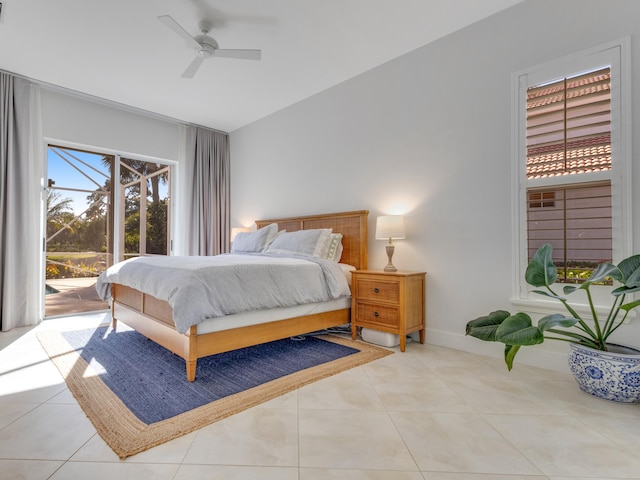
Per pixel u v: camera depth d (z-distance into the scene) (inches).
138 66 132.0
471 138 109.9
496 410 70.0
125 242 179.2
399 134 128.6
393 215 119.0
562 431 62.2
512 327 76.0
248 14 103.9
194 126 196.2
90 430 61.6
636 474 50.4
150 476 49.4
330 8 101.6
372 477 49.7
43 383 82.1
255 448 56.6
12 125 136.6
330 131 153.5
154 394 76.5
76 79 141.7
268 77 142.8
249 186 197.8
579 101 90.3
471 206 109.6
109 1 97.0
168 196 195.8
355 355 105.2
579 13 90.2
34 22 105.6
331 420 65.8
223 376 87.7
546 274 79.6
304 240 134.6
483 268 106.7
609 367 72.5
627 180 82.6
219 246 204.7
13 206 136.5
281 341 121.8
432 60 119.4
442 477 49.8
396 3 99.7
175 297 82.3
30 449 55.7
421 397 75.9
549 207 95.0
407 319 110.4
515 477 49.8
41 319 147.7
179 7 100.2
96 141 163.8
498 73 104.3
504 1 99.5
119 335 126.0
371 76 137.6
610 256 85.4
